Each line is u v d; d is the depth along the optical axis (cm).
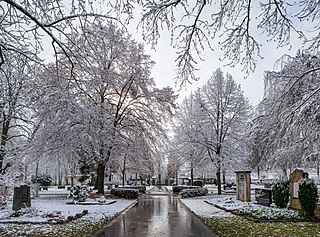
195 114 3378
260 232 1016
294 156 1400
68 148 2419
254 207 1723
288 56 1290
